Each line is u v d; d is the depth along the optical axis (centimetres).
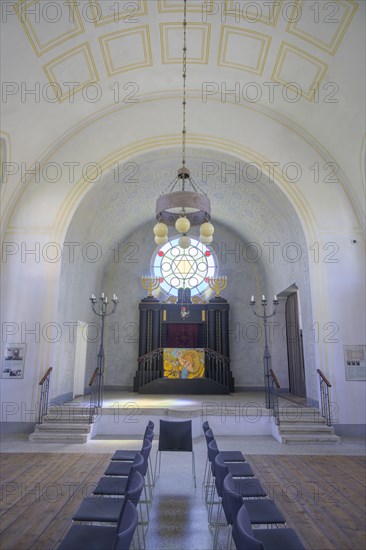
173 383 1176
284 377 1219
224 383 1227
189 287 1377
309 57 771
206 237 581
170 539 343
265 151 930
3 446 701
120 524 225
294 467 585
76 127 926
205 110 945
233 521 250
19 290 856
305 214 900
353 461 620
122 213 1195
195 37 785
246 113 945
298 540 257
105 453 655
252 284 1367
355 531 359
